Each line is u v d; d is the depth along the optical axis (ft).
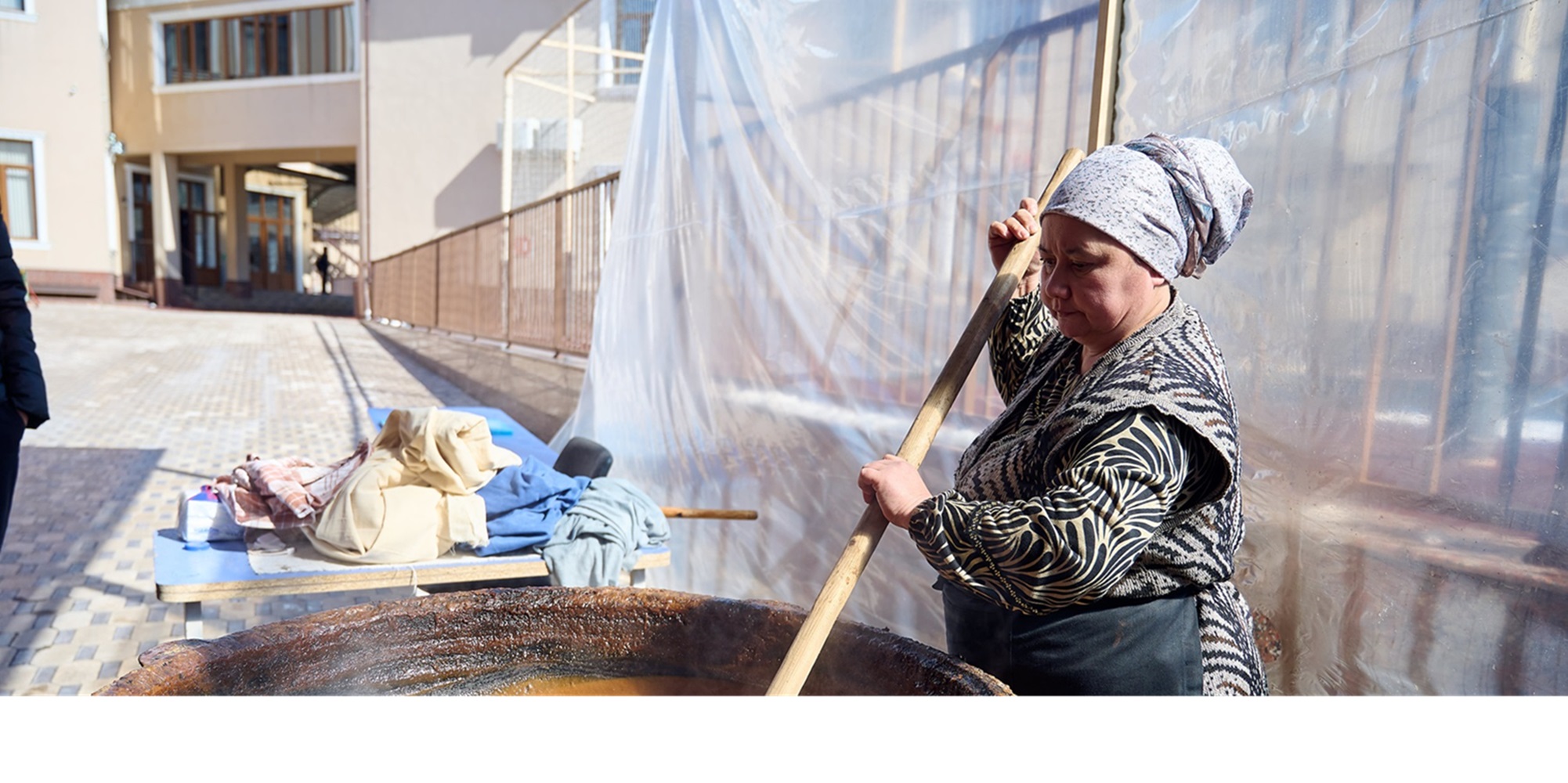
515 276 26.09
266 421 26.53
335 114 71.72
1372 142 5.33
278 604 12.12
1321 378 5.64
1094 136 6.73
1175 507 4.25
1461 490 4.93
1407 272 5.18
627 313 14.80
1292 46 5.76
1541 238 4.59
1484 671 4.82
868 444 9.45
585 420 16.34
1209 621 4.51
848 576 4.23
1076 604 4.49
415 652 4.74
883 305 9.30
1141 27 6.61
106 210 73.46
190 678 3.93
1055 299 4.50
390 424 9.21
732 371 11.83
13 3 69.82
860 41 9.66
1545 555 4.59
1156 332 4.30
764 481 11.05
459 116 64.44
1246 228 6.09
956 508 4.13
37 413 8.94
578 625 5.00
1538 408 4.62
